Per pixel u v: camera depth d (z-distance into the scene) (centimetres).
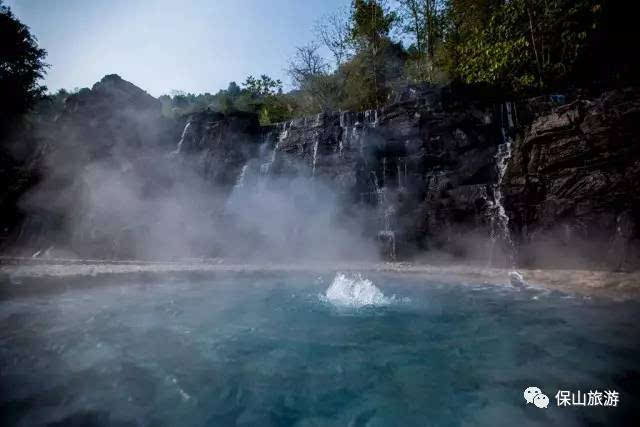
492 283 724
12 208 1421
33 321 504
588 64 1158
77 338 434
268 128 1515
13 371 337
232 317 527
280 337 436
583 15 1067
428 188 1138
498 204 954
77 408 271
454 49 1513
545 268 844
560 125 858
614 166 787
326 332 455
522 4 1115
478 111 1146
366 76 1883
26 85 1933
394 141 1233
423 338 424
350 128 1320
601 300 553
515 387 291
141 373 334
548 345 384
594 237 793
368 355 375
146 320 512
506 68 1146
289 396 291
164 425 248
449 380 310
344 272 894
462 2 1415
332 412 266
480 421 244
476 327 458
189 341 424
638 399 264
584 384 291
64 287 693
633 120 763
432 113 1195
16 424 246
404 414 259
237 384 312
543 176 887
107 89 1684
